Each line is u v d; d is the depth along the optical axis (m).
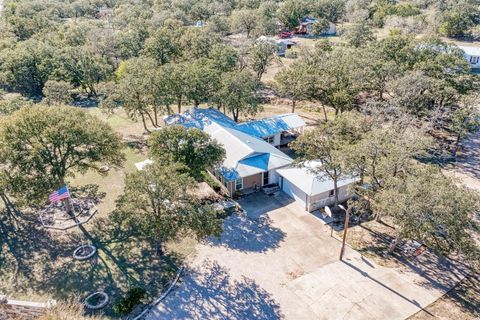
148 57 71.56
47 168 33.59
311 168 36.03
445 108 47.56
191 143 35.62
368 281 27.61
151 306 25.55
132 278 28.02
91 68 69.88
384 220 34.88
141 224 27.52
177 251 30.84
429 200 25.55
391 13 112.50
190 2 125.00
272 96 67.00
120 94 51.22
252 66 69.44
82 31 84.88
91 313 25.06
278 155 41.28
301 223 34.50
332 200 36.94
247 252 30.75
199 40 72.38
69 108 35.53
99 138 33.22
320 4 118.00
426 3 125.88
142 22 91.31
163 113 54.84
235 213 35.94
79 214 35.47
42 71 68.81
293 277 28.08
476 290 26.92
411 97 45.78
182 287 27.19
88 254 30.23
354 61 51.66
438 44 56.81
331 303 25.72
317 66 54.06
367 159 32.19
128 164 45.16
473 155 46.97
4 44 77.12
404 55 55.09
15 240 32.06
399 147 31.09
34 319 21.05
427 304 25.61
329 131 35.47
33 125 31.23
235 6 131.38
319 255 30.39
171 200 27.45
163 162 34.12
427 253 30.56
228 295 26.50
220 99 50.25
